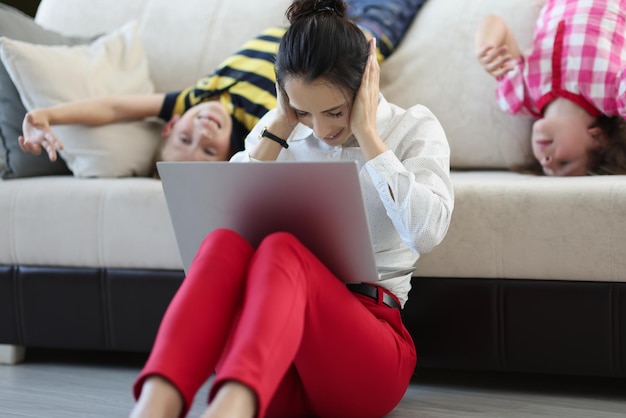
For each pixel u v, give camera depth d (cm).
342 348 147
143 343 220
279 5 278
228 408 113
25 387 210
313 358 147
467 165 250
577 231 182
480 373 211
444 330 195
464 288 192
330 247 150
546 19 237
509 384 199
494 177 223
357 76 153
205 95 257
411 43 260
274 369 120
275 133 171
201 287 129
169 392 120
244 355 117
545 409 177
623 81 214
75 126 252
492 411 176
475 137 247
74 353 249
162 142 258
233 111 253
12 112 256
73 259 225
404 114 171
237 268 135
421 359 197
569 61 225
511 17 250
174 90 280
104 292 223
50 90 254
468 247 191
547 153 226
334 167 139
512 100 238
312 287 138
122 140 255
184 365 121
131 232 218
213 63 278
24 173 253
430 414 174
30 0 398
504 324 189
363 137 155
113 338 223
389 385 158
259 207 149
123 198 219
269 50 257
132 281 219
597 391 191
